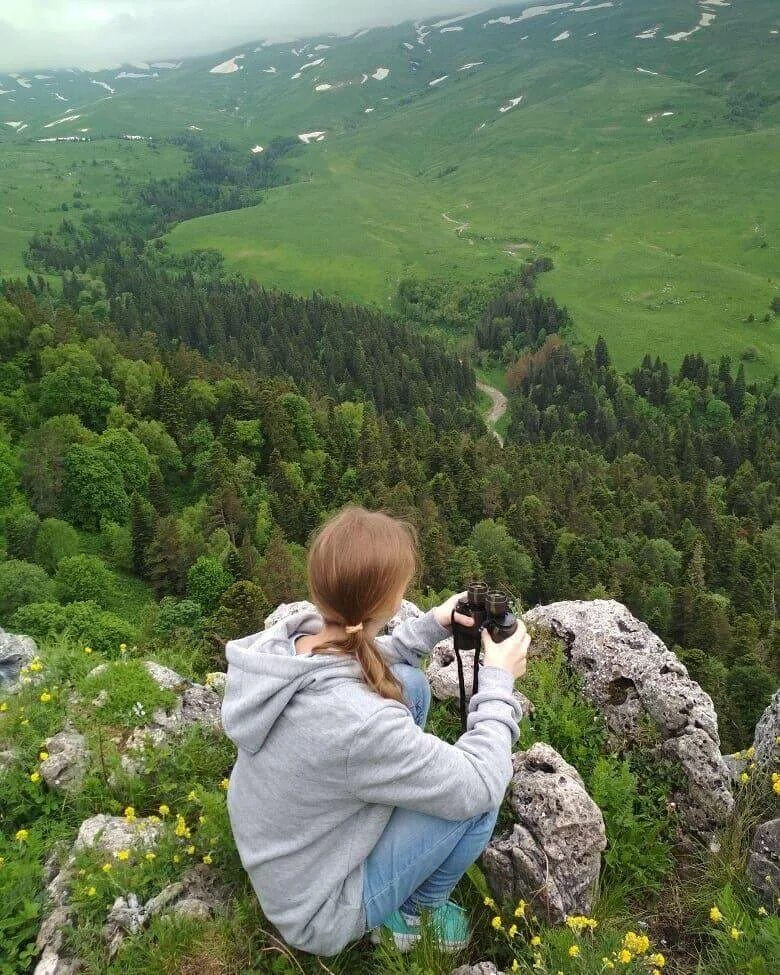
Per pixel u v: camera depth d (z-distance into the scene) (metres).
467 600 3.90
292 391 135.50
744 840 4.78
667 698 5.79
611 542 106.25
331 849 3.19
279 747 3.06
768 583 98.75
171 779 5.42
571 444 190.25
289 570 76.06
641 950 3.47
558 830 4.32
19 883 4.37
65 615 41.72
